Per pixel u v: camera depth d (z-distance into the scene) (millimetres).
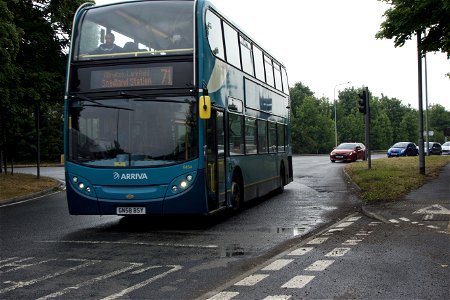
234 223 11625
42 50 25047
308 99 90750
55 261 7676
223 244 8984
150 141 10258
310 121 89875
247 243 9055
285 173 18828
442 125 149125
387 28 20594
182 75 10328
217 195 10992
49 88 23562
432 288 5777
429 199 13875
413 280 6141
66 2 24734
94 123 10469
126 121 10359
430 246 8219
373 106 116500
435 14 19016
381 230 9938
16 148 59562
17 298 5691
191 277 6578
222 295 5680
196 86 10281
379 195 15055
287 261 7395
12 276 6746
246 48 14062
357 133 105938
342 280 6223
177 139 10227
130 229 10922
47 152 61250
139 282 6348
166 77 10352
